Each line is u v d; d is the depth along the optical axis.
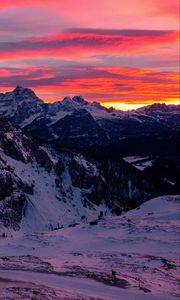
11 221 183.75
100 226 122.50
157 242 101.00
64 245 100.56
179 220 130.00
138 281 56.16
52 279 50.25
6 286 40.19
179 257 86.44
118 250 94.12
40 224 195.12
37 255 86.44
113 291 47.22
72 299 36.22
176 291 52.59
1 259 69.75
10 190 198.50
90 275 56.25
